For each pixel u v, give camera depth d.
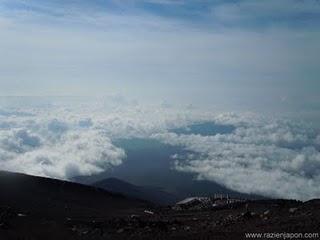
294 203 68.88
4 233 50.16
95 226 56.88
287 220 49.34
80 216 76.69
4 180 107.19
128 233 52.09
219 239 45.03
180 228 53.56
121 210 99.12
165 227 54.84
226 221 54.75
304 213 52.09
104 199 117.56
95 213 86.38
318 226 45.12
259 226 48.41
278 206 62.16
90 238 50.22
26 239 48.84
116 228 55.44
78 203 102.12
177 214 79.94
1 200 86.62
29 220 57.59
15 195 95.50
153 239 48.06
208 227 52.22
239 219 54.53
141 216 77.88
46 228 54.28
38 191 105.19
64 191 113.88
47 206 88.56
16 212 64.50
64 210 86.00
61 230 54.00
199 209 90.94
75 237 50.94
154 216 76.50
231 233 46.91
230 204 86.69
